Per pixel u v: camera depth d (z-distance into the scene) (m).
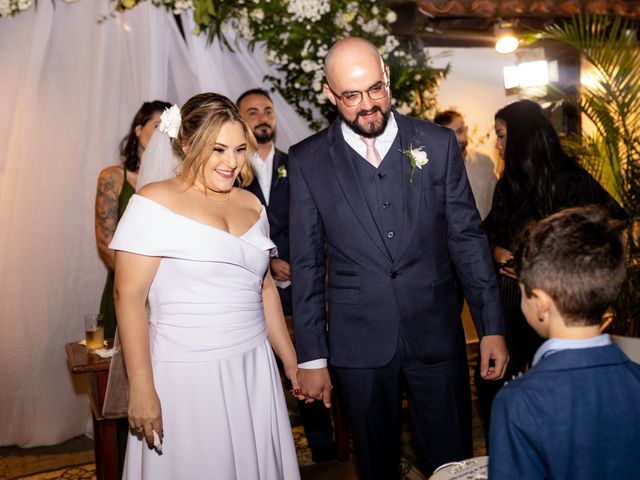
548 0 5.53
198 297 2.13
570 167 2.95
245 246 2.20
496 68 5.83
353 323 2.48
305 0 4.23
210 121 2.12
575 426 1.31
